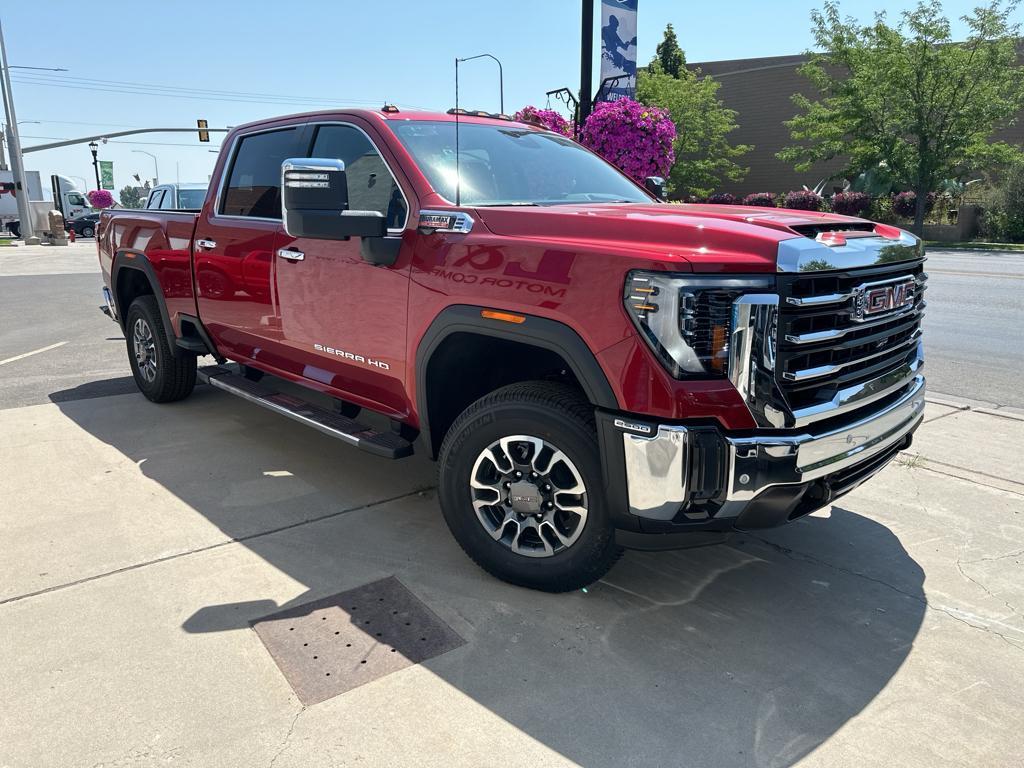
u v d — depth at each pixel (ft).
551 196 12.14
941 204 104.88
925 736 7.41
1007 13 90.43
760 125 142.10
